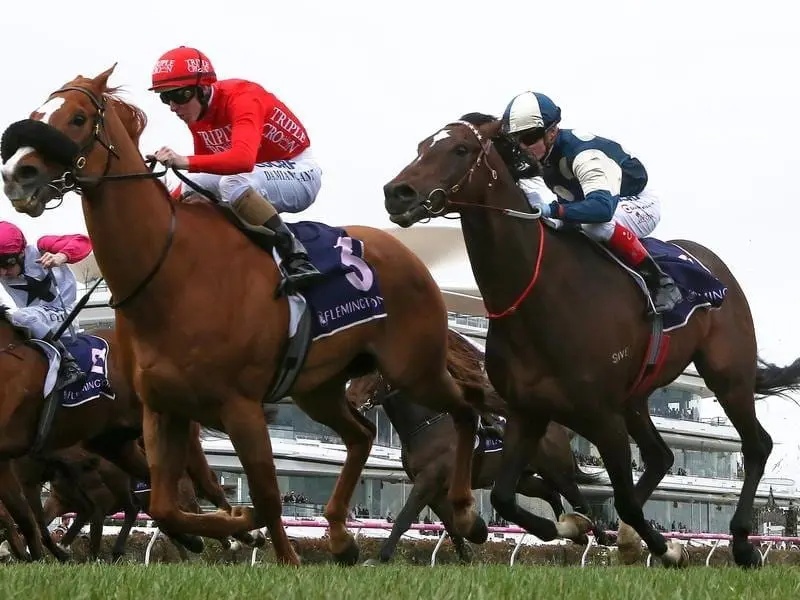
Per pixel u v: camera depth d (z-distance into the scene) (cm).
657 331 987
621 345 948
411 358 976
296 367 872
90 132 786
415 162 909
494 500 952
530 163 936
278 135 934
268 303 848
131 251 800
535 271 920
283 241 871
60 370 1245
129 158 810
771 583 673
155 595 517
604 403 941
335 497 1024
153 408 834
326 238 921
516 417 960
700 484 4128
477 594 529
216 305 820
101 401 1300
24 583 580
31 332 1224
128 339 840
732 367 1094
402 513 1450
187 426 861
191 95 882
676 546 1057
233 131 880
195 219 842
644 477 1158
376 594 529
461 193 907
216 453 3156
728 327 1098
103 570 747
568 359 918
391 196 896
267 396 881
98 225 796
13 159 746
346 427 1021
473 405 1106
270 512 855
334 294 901
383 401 1481
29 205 753
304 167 952
